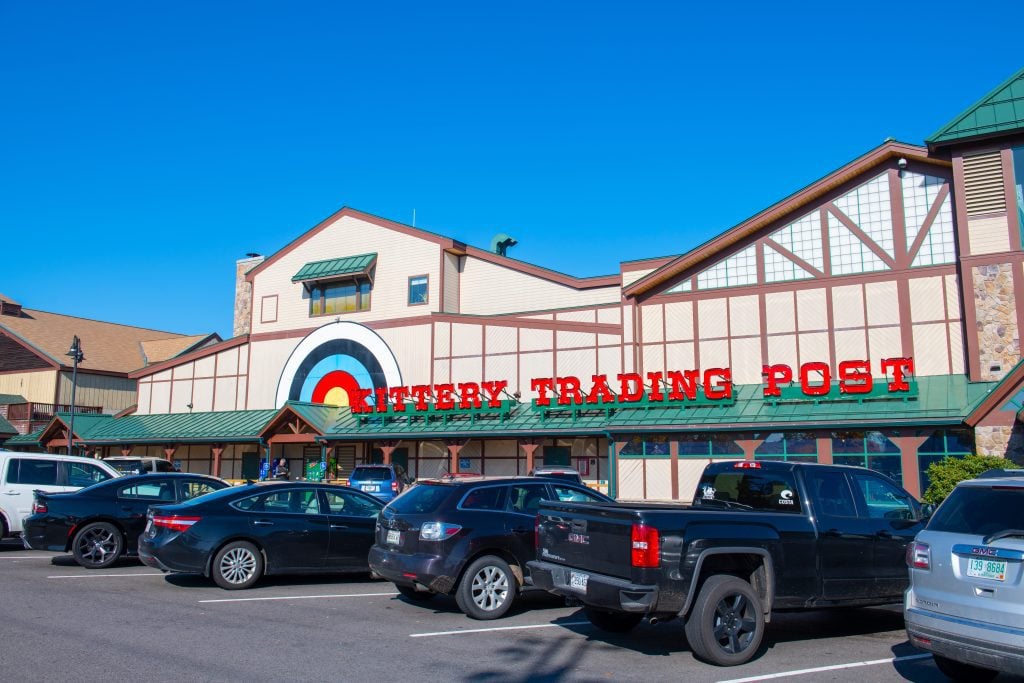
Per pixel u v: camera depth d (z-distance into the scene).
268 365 38.16
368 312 36.06
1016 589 6.31
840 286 26.34
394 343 35.03
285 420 33.94
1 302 52.06
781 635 9.53
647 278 28.83
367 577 13.87
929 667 7.88
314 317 37.47
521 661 7.92
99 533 14.17
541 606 11.26
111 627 9.03
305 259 38.31
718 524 8.30
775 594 8.45
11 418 46.81
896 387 23.48
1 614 9.62
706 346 28.00
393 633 9.14
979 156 23.55
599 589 8.22
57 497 14.12
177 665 7.43
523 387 31.61
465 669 7.55
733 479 9.89
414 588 11.07
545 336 31.52
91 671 7.15
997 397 20.20
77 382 49.66
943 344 24.62
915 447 22.56
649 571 7.83
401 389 32.66
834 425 23.27
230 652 7.99
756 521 8.55
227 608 10.47
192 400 39.62
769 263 27.53
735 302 27.81
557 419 28.97
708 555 8.08
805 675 7.54
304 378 37.03
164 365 40.53
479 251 35.62
